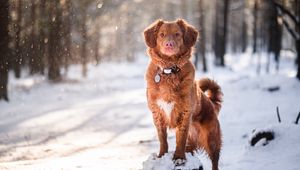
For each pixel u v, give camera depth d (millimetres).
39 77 27922
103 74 34906
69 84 26219
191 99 5348
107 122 13398
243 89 18328
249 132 9570
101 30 38031
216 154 6000
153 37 5344
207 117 5914
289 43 63688
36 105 18188
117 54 55250
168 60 5227
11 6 15633
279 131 7289
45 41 17922
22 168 6246
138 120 13562
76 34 24828
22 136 11078
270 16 29078
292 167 6113
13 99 19578
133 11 51656
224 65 37500
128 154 8008
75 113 15664
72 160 7145
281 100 14469
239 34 66750
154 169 5406
